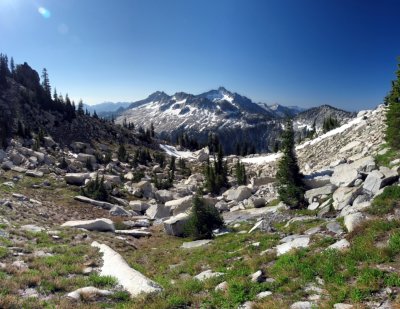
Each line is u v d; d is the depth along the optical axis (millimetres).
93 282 16000
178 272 20000
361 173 28781
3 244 20516
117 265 18469
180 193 69250
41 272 16344
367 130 54469
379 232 15250
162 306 13039
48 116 142250
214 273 17516
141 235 35312
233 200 50125
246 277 15023
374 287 11141
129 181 78062
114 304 13898
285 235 22312
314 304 11234
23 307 12406
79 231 30516
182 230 34594
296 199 32062
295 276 13922
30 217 33000
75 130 142250
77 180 63844
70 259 19359
